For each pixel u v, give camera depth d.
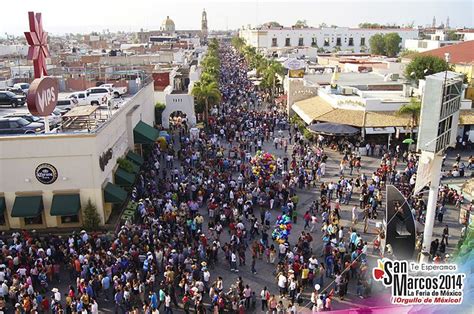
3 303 19.00
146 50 99.69
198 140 44.03
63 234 26.12
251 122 51.19
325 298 19.20
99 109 32.06
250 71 104.38
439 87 17.92
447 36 119.56
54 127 32.19
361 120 44.22
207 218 29.25
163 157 41.28
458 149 43.94
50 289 21.45
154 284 21.47
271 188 31.94
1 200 25.89
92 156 26.02
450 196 30.97
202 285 20.44
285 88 68.50
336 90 51.50
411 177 33.56
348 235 26.86
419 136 18.88
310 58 98.31
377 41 124.44
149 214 27.00
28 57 26.28
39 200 25.98
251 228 26.66
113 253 22.50
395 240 20.42
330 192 32.19
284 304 20.38
